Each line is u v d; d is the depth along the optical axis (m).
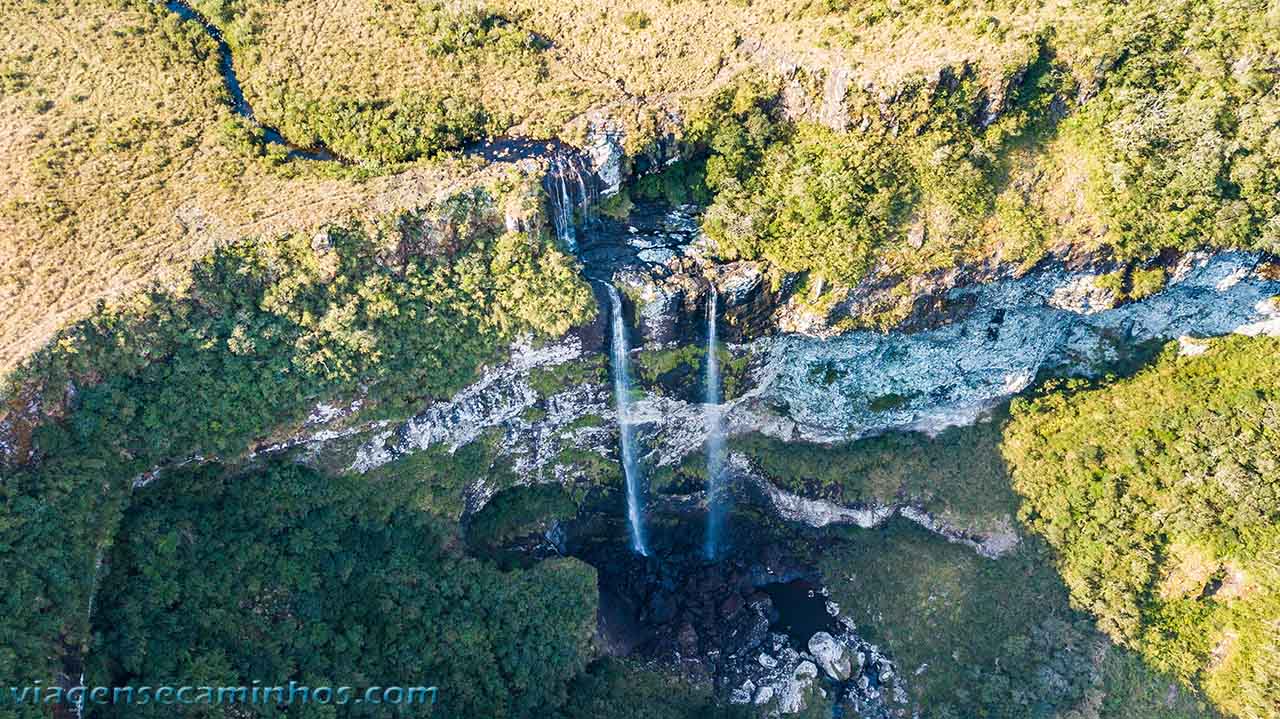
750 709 61.38
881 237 59.00
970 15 60.47
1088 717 58.41
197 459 51.59
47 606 43.66
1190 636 60.41
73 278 49.62
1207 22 58.41
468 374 57.06
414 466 59.03
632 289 58.00
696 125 61.19
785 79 61.19
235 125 58.53
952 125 59.25
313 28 64.12
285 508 54.34
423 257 56.16
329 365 52.78
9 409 44.94
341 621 53.69
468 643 56.38
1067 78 58.47
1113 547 62.91
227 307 51.94
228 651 48.72
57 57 59.34
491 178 56.78
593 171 60.38
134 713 44.12
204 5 63.84
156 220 52.62
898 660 64.69
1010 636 62.88
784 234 59.81
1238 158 57.66
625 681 60.59
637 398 63.56
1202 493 62.06
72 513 46.06
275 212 53.66
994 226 59.22
